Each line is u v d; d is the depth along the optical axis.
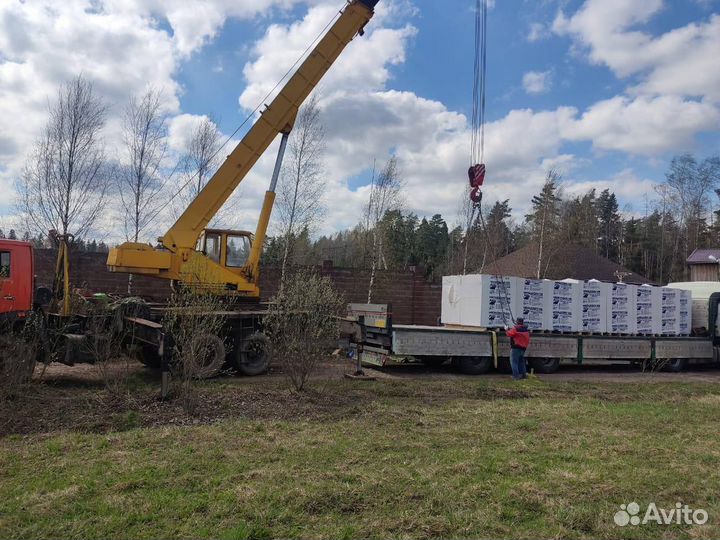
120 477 4.99
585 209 57.47
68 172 16.38
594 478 5.39
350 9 12.75
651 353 15.75
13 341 8.06
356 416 7.82
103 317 9.63
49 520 4.08
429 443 6.50
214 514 4.25
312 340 9.34
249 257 12.55
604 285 15.20
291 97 12.55
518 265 32.31
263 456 5.74
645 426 7.91
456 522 4.27
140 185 17.67
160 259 11.50
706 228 49.19
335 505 4.51
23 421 6.75
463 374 13.65
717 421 8.48
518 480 5.29
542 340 14.19
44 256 14.66
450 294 14.67
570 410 8.86
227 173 12.18
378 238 26.53
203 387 9.16
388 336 12.80
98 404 7.62
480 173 11.73
